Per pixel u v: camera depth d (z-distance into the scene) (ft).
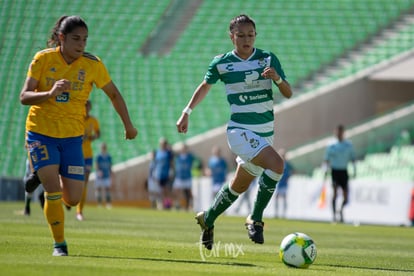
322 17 415.85
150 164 351.67
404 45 385.50
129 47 422.00
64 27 94.99
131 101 398.42
